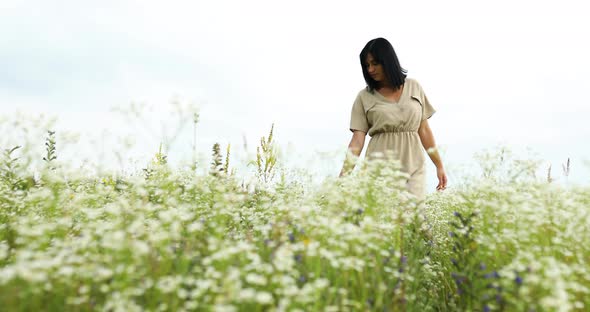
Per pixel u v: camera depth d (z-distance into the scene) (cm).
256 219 392
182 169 470
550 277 208
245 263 256
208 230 340
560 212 299
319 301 229
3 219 387
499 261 279
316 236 292
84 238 259
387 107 405
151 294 225
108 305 194
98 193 414
